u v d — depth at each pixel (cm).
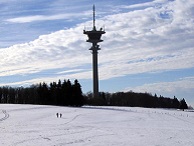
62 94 14675
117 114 9438
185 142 3575
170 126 5866
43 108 11238
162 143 3491
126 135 4188
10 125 5581
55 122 6397
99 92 19238
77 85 14812
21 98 19312
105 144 3384
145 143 3481
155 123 6600
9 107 11425
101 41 17800
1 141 3475
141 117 8444
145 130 4909
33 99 18562
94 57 17650
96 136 4044
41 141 3503
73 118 7556
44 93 15262
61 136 3984
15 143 3334
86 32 17612
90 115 8706
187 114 10806
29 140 3569
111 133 4422
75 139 3712
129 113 10069
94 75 17525
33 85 19212
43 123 6119
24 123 6047
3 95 19488
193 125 6225
